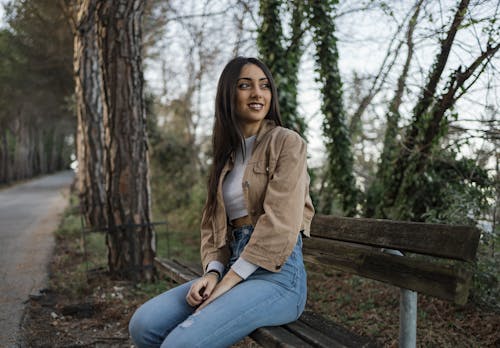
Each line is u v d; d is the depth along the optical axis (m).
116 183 4.36
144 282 4.34
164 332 1.79
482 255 3.12
